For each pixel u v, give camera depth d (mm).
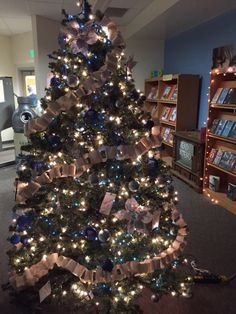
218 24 3637
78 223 1440
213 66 3533
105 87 1415
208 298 1795
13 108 5840
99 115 1397
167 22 4000
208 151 3488
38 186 1423
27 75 6543
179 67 4930
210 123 3414
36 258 1516
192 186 3723
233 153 3145
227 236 2545
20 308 1640
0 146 5789
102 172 1438
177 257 1577
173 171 4238
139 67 5562
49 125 1441
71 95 1379
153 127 1481
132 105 1478
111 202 1356
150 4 3891
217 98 3252
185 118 4324
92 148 1426
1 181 4035
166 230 1572
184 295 1556
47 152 1467
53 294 1518
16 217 1540
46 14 4422
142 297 1789
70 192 1450
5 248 2316
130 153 1384
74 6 3977
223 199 3207
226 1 3029
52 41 4812
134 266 1407
